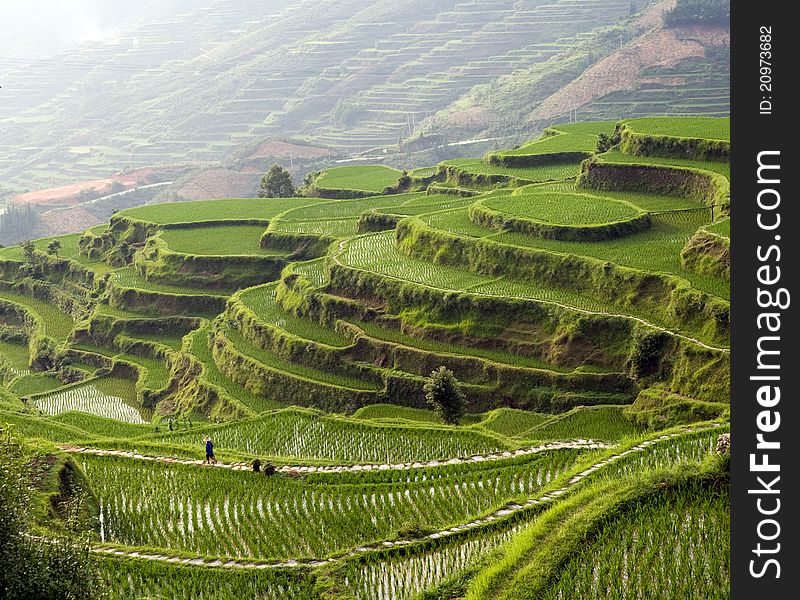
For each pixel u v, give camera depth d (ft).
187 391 295.07
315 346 270.05
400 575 116.16
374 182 504.43
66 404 316.40
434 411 231.30
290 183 537.24
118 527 142.72
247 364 279.69
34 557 100.32
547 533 109.70
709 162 312.91
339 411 250.57
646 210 286.87
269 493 150.92
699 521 107.34
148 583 119.44
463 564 116.78
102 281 404.98
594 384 217.56
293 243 372.99
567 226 269.85
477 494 143.43
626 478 117.29
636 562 102.06
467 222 306.55
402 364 249.96
